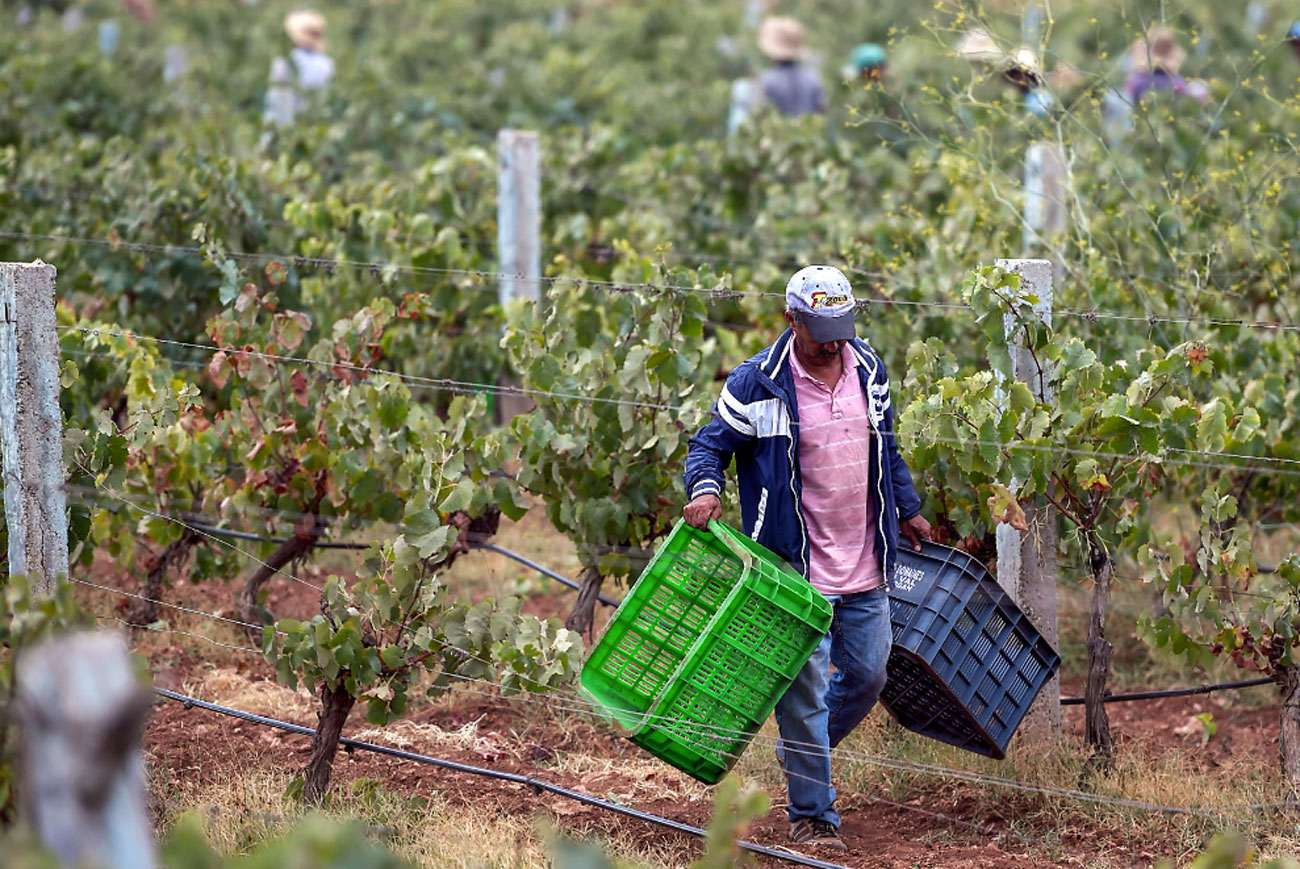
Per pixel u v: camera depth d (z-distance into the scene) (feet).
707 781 55.93
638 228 118.21
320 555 92.84
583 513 72.23
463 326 106.73
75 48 219.41
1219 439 63.21
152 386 78.13
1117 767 65.41
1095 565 65.51
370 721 59.26
